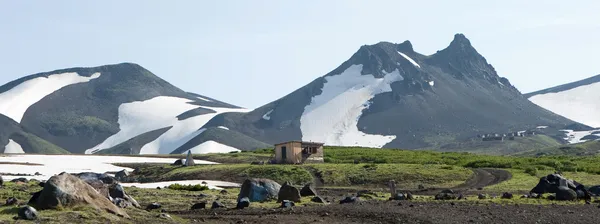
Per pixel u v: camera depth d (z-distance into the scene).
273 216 36.22
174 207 45.00
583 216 35.75
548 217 35.09
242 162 127.69
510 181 74.38
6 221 27.94
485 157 133.50
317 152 110.38
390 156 135.25
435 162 111.19
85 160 136.12
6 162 123.25
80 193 31.95
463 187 72.12
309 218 35.22
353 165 93.50
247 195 48.78
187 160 111.88
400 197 51.34
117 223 29.81
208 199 52.16
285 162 108.88
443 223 32.25
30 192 49.38
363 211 37.72
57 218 28.98
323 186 80.38
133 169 118.69
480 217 34.69
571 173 83.88
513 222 32.84
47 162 128.25
